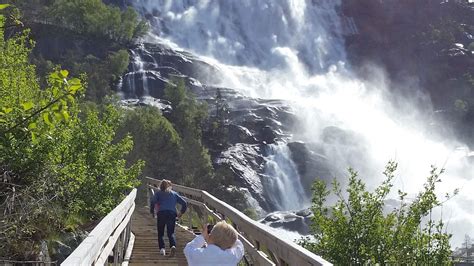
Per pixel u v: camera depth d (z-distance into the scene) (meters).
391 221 15.01
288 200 95.06
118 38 146.38
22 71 15.84
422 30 187.25
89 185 17.95
